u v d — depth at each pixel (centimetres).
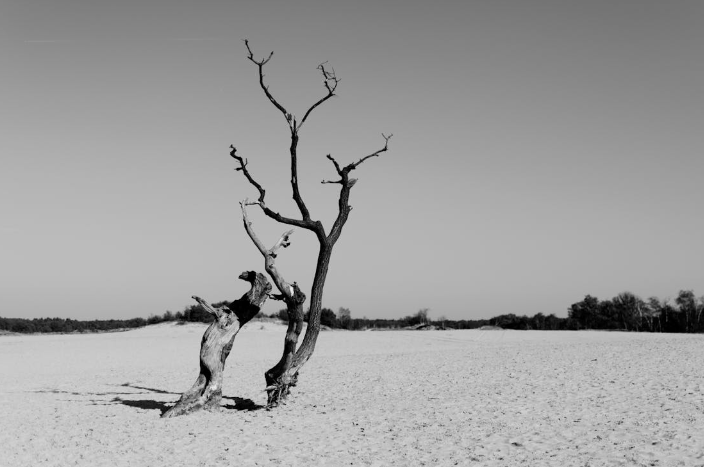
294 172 1948
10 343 6444
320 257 2002
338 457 1318
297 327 1980
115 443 1537
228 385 2636
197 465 1303
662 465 1143
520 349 4000
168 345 5881
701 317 8488
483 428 1539
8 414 2009
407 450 1352
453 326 9944
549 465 1180
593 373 2478
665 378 2230
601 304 9588
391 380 2598
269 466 1271
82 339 7094
